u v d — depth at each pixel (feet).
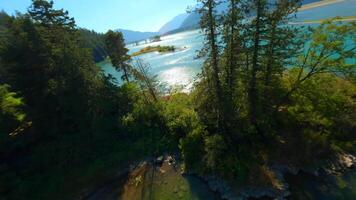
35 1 75.77
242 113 57.88
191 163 60.39
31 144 73.36
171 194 53.78
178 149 67.62
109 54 113.91
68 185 61.93
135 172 63.72
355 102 61.26
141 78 92.48
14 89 69.87
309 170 52.11
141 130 76.95
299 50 55.01
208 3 47.19
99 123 77.00
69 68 69.87
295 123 61.46
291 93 60.13
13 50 67.15
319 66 55.36
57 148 70.95
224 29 50.85
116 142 75.82
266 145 58.70
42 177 63.77
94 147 73.41
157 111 77.71
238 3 48.37
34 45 69.00
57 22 80.43
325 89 60.80
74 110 72.59
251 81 55.47
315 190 47.52
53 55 71.36
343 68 53.57
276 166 54.03
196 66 170.60
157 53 301.84
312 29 54.39
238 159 54.54
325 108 59.31
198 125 63.52
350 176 49.03
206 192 52.26
